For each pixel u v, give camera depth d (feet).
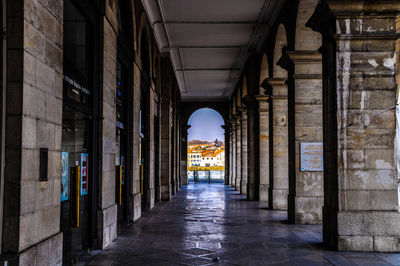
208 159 172.76
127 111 39.17
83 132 25.38
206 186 121.29
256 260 24.21
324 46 30.04
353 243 26.73
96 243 26.99
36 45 16.53
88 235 26.48
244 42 69.31
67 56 22.36
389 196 27.43
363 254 25.82
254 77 71.15
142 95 51.42
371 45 28.22
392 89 28.14
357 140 27.84
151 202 53.93
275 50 53.52
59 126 19.29
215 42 68.95
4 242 14.96
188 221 41.47
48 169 17.80
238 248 27.76
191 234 33.42
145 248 27.61
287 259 24.43
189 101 135.23
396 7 27.43
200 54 77.46
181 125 129.49
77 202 22.71
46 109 17.61
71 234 23.26
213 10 54.08
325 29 29.96
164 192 67.77
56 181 18.84
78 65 24.34
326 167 29.66
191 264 23.18
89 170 26.45
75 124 23.66
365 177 27.53
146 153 52.90
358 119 27.99
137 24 43.75
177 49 73.46
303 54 39.91
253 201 66.69
